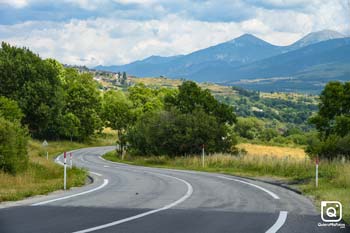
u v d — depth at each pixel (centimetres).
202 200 1817
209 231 1153
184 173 3688
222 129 5722
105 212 1451
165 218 1345
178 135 5591
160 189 2280
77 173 3288
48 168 3231
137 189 2278
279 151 8006
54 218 1319
